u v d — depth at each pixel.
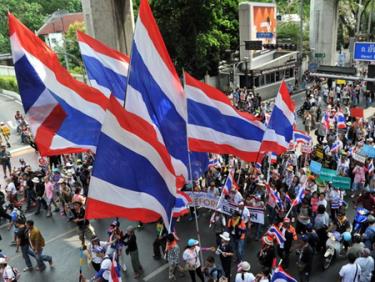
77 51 50.00
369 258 8.91
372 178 14.49
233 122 10.66
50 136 8.34
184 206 10.38
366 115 28.34
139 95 7.37
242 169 15.22
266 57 38.47
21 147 25.84
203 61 33.44
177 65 33.47
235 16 39.34
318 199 12.06
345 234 11.09
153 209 6.56
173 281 10.82
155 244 11.71
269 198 12.57
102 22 23.06
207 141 10.59
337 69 27.38
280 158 16.34
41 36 62.69
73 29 51.88
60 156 19.12
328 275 10.76
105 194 6.14
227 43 35.38
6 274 10.12
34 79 8.09
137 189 6.43
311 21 45.72
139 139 6.47
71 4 84.62
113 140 6.20
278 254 11.12
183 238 13.02
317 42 45.62
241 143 10.83
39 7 75.25
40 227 14.45
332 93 29.61
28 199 15.79
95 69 10.77
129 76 7.20
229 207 11.55
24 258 11.67
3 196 14.95
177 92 8.02
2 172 21.12
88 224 12.63
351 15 56.91
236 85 36.16
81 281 9.66
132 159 6.38
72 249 12.84
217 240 11.96
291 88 37.62
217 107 10.48
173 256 10.68
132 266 11.25
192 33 32.72
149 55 7.51
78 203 12.42
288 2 67.62
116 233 10.87
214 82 38.72
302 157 16.78
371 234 10.27
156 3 33.09
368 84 27.58
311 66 39.31
